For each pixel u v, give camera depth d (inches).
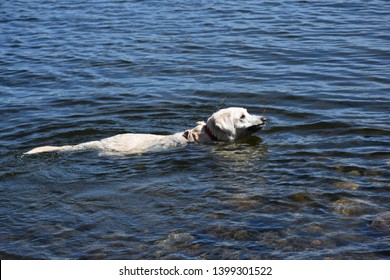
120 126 427.5
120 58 603.2
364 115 422.0
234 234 272.1
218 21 751.7
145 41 666.8
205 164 354.0
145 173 344.5
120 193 319.0
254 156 362.6
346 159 349.4
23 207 307.0
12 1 985.5
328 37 650.8
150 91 499.2
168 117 442.6
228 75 533.6
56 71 569.0
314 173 332.2
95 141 387.9
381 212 285.1
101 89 509.7
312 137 388.8
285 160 353.4
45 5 931.3
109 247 266.8
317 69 540.4
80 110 459.8
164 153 373.7
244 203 300.7
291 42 637.9
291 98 466.6
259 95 476.7
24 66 589.9
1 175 345.7
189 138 390.3
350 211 287.6
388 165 337.7
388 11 769.6
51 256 261.4
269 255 255.3
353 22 716.7
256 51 607.5
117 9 864.9
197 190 318.3
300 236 268.1
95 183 333.1
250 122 386.3
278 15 773.9
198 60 584.7
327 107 442.9
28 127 425.4
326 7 812.0
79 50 642.2
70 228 284.4
